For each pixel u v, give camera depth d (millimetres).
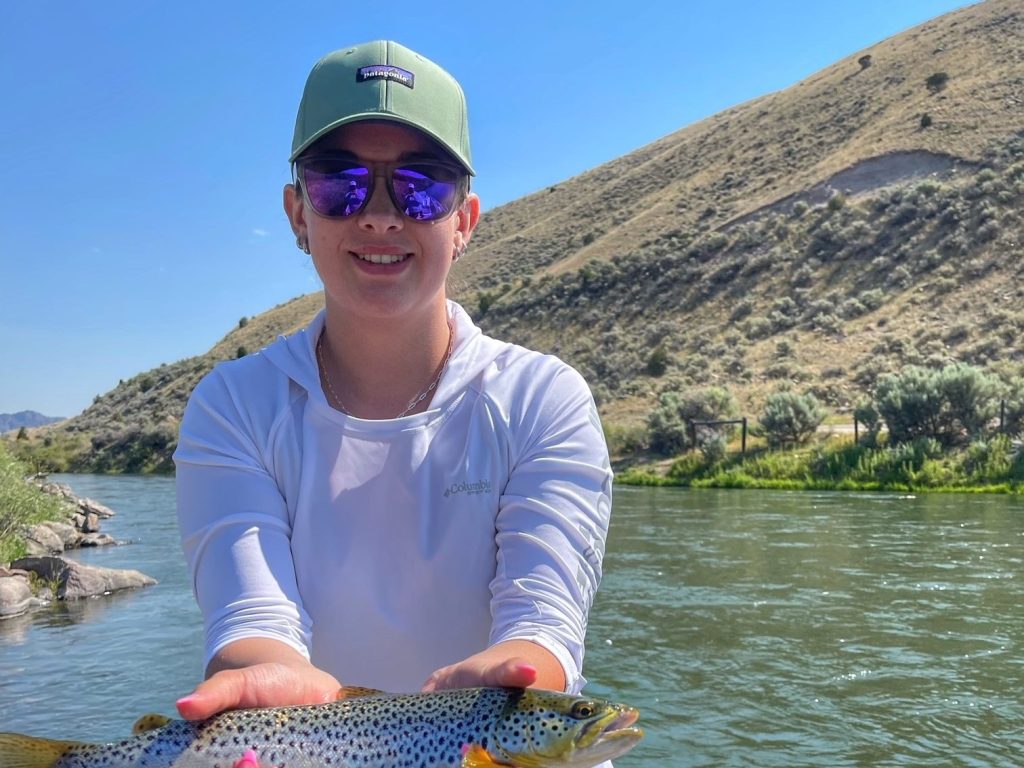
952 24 90875
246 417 2146
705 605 12055
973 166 61281
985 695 8297
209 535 2049
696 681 8898
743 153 87125
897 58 89125
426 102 2076
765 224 66812
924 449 31344
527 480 2121
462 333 2283
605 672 9227
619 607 12031
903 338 46625
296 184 2328
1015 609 11375
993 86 71625
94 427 84938
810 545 17000
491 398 2164
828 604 11938
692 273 64812
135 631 11227
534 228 99625
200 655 10008
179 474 2174
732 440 39812
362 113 2008
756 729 7629
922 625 10727
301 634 1975
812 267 58688
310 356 2229
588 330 64500
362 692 1913
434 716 1851
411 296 2125
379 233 2074
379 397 2242
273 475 2125
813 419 37094
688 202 81125
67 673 9438
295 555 2090
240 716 1819
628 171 107062
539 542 2037
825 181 69000
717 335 56312
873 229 59031
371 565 2080
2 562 14523
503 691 1884
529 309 71000
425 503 2096
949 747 7188
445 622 2107
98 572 14016
